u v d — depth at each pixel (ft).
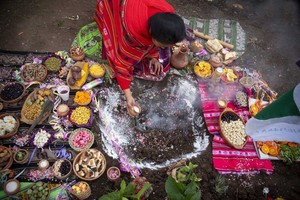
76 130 11.02
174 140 11.63
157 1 8.97
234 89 12.94
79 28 14.19
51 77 12.28
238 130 11.68
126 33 9.05
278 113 8.27
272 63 14.47
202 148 11.58
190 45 13.91
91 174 10.16
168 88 12.85
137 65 12.09
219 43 13.76
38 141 10.69
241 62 14.20
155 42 8.50
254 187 10.91
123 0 9.05
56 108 11.51
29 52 12.90
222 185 10.48
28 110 11.18
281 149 11.55
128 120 11.84
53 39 13.64
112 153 11.06
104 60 12.98
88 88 12.12
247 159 11.33
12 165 10.25
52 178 10.15
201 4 16.10
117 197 8.63
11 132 10.64
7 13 14.15
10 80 12.09
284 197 10.85
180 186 8.72
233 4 16.49
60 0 14.99
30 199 9.45
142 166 10.93
